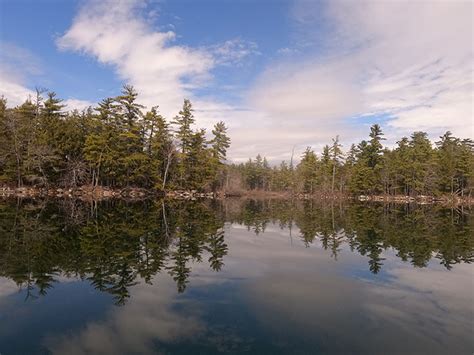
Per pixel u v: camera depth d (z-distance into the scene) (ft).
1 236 48.83
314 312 23.66
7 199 113.50
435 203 202.90
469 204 198.18
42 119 151.12
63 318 22.08
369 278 32.24
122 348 18.34
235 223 74.18
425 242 52.44
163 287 28.55
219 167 218.38
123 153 160.76
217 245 47.60
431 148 238.07
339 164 254.27
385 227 71.26
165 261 37.45
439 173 224.53
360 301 25.90
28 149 138.82
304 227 70.08
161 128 177.99
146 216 80.74
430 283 30.76
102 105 157.38
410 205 172.86
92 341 19.10
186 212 96.22
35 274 31.63
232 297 26.43
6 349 18.17
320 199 235.20
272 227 69.15
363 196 239.09
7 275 31.19
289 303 25.36
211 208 117.70
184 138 191.93
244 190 295.28
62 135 152.97
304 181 280.51
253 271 34.19
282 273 33.68
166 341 19.16
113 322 21.57
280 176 351.05
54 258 37.47
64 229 56.65
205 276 32.07
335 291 28.19
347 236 58.08
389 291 28.43
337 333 20.39
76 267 34.12
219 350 18.19
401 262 38.91
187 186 196.85
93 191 155.94
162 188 177.17
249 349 18.34
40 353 17.78
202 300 25.68
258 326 21.22
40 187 148.05
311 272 34.14
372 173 231.30
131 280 30.32
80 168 155.74
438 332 20.71
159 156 186.39
